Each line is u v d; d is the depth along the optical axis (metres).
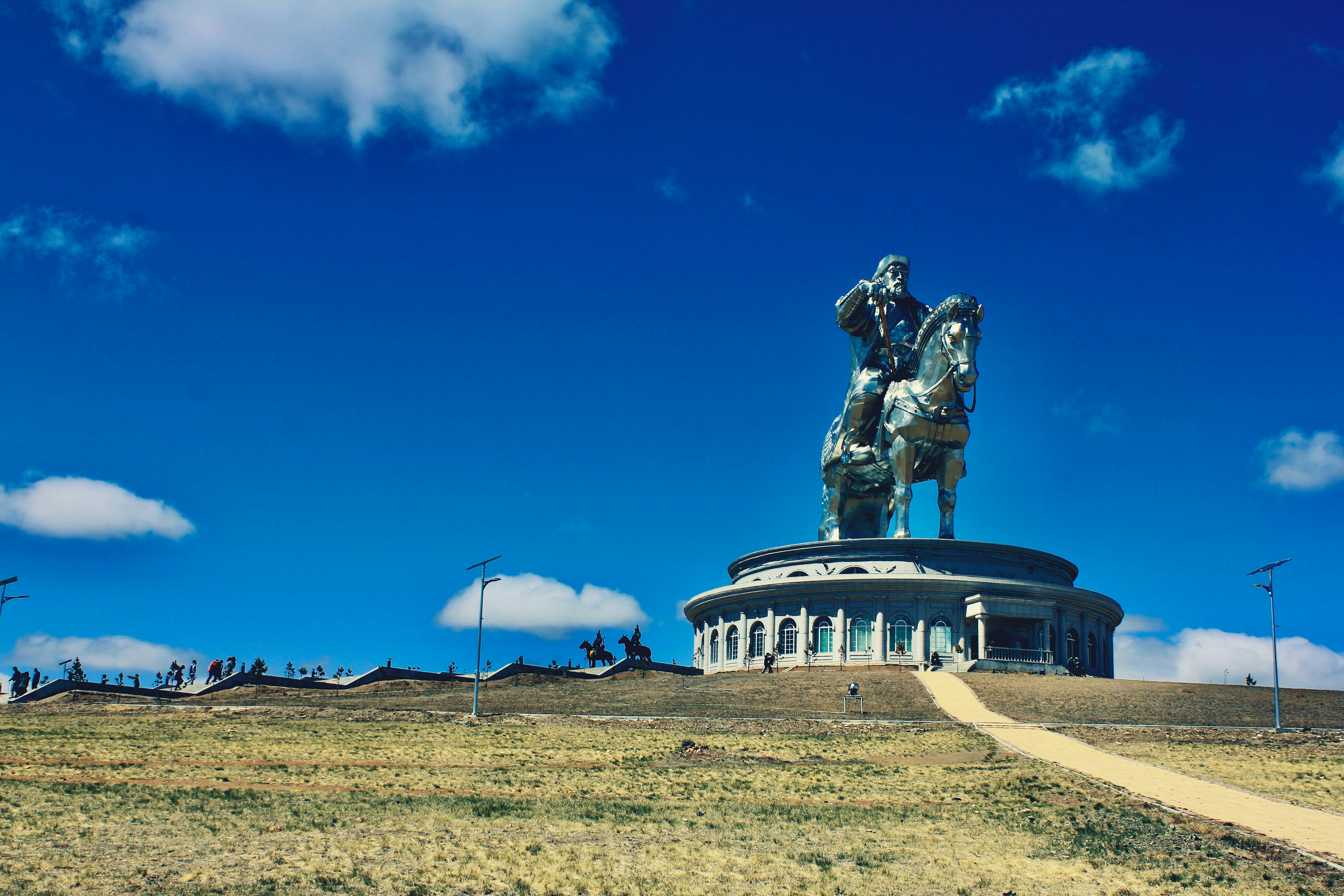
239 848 30.48
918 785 43.03
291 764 46.09
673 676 87.19
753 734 56.62
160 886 26.48
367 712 64.75
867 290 103.25
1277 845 31.39
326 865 29.00
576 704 68.06
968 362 92.44
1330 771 45.34
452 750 51.16
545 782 43.34
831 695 69.56
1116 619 104.06
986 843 32.94
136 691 78.62
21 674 82.31
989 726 58.19
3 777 40.84
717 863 30.44
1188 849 31.50
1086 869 29.84
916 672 80.38
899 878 29.09
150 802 36.47
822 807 38.75
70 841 30.58
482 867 29.39
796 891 27.88
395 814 35.84
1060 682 74.69
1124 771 44.47
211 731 56.44
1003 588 94.00
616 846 32.12
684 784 43.44
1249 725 61.06
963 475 99.62
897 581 94.31
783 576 102.38
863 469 103.94
